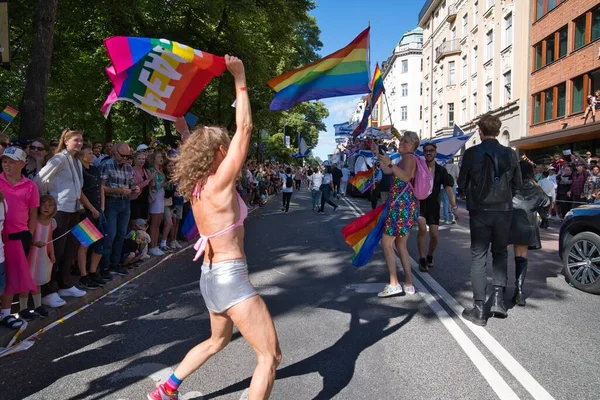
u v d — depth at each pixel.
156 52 2.89
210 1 14.48
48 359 3.77
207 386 3.23
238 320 2.42
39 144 5.42
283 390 3.17
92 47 17.11
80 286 5.70
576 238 5.64
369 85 4.48
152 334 4.29
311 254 8.20
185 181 2.50
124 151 6.25
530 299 5.20
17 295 5.29
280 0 16.47
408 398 3.04
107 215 6.18
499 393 3.07
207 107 21.14
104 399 3.09
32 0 11.52
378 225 5.30
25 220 4.30
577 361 3.54
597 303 5.04
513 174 4.41
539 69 22.88
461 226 11.59
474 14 31.42
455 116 35.12
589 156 14.73
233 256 2.46
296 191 35.38
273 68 20.80
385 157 5.04
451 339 4.00
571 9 20.03
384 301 5.16
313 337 4.13
